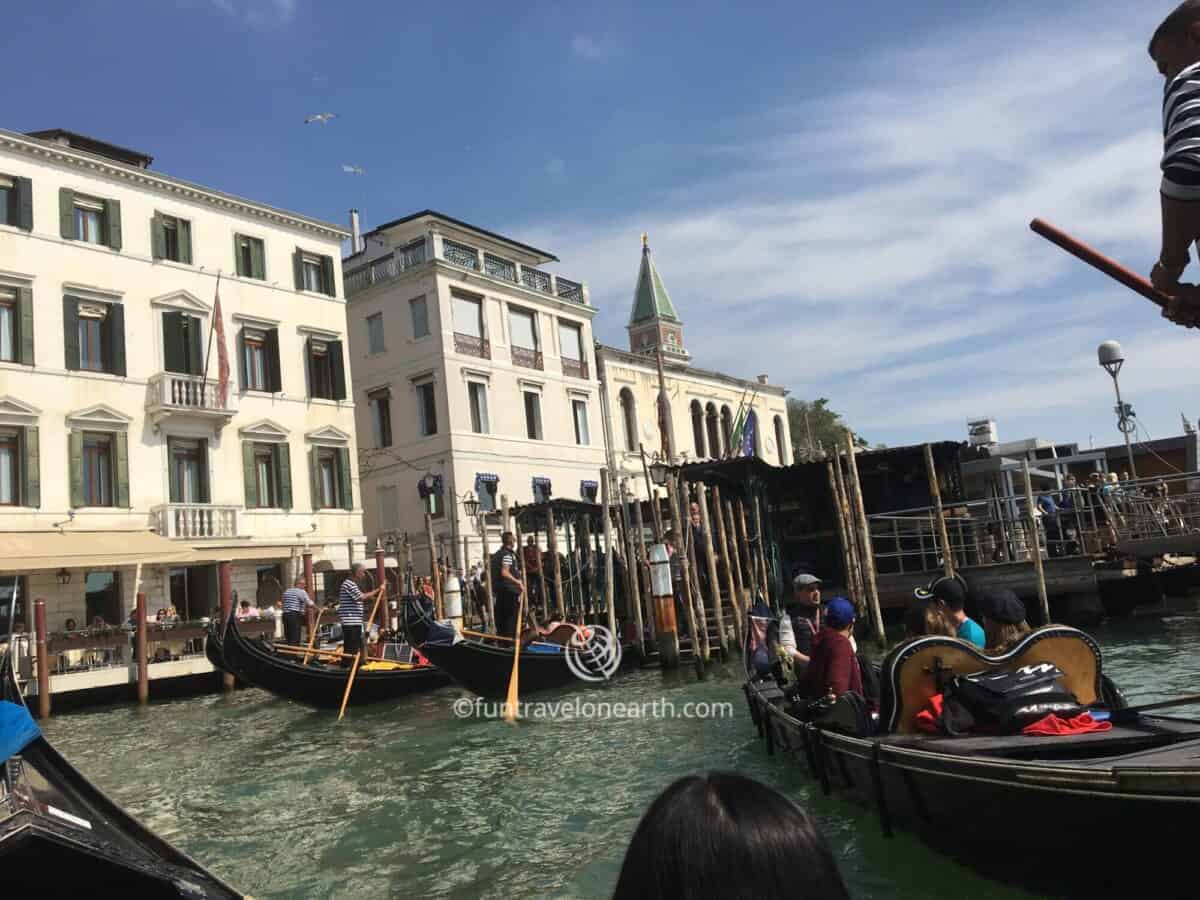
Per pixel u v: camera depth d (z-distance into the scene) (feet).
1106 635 51.70
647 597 59.82
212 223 79.05
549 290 111.86
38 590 63.77
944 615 22.09
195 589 73.61
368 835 24.63
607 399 116.47
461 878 20.72
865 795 20.93
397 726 42.27
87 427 68.54
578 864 20.86
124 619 67.56
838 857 18.78
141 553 65.10
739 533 66.13
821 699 22.76
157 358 73.36
